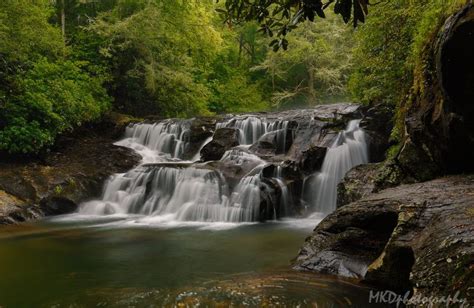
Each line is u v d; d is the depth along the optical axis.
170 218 10.52
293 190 10.75
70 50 16.28
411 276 3.30
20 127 11.61
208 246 7.39
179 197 10.98
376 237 5.18
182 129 14.82
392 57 8.52
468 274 2.75
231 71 28.23
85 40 18.14
